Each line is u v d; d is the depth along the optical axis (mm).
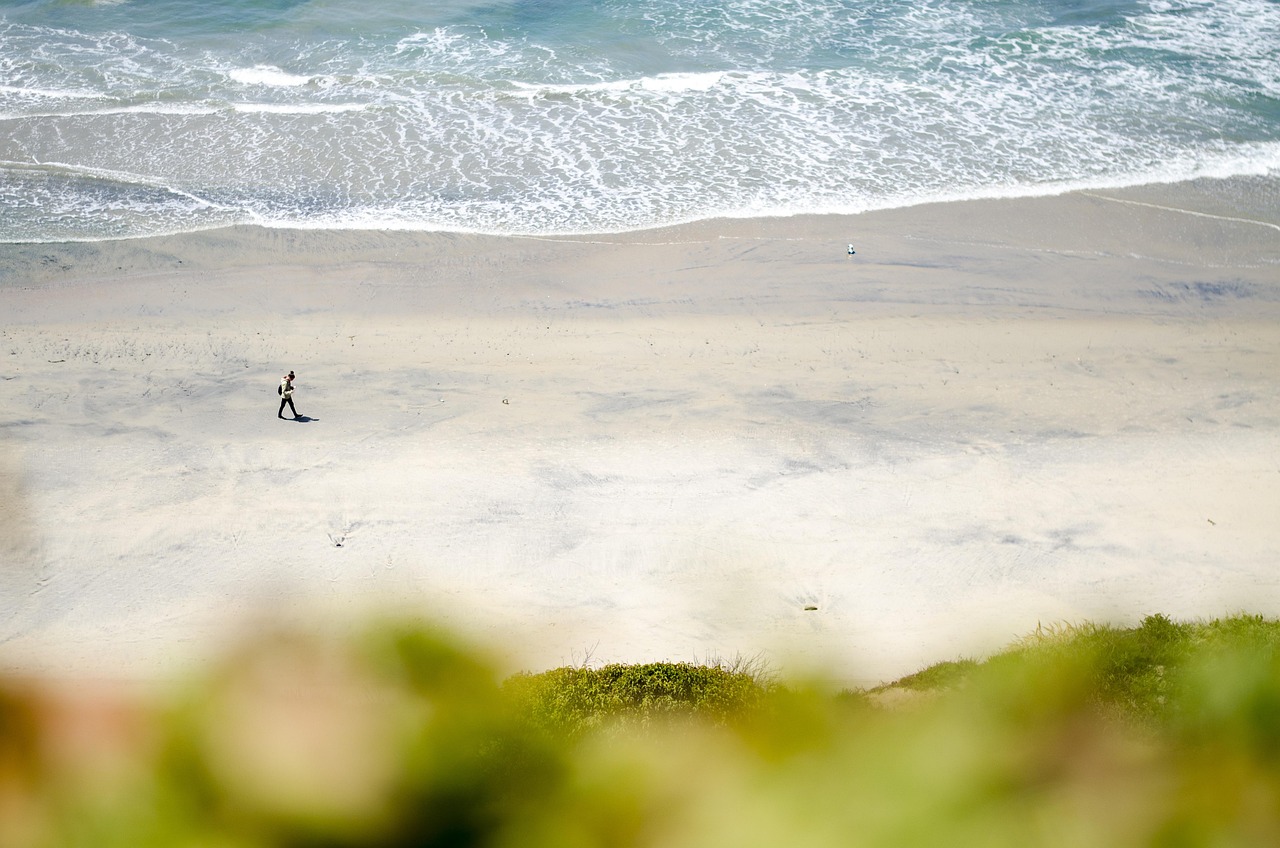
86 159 115125
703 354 89188
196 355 85875
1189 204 110750
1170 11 144875
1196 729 4156
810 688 4336
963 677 4684
